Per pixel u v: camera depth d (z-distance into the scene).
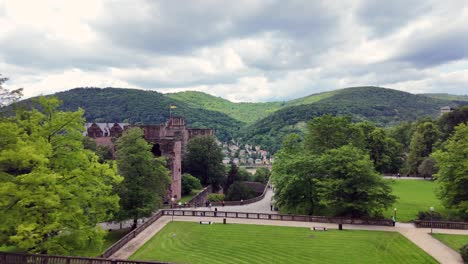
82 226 34.31
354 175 57.88
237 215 60.62
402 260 40.06
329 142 78.00
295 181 65.06
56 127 33.38
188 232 51.00
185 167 107.81
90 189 35.53
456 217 59.81
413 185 94.00
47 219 30.22
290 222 57.03
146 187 57.62
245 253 42.38
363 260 39.97
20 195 26.67
